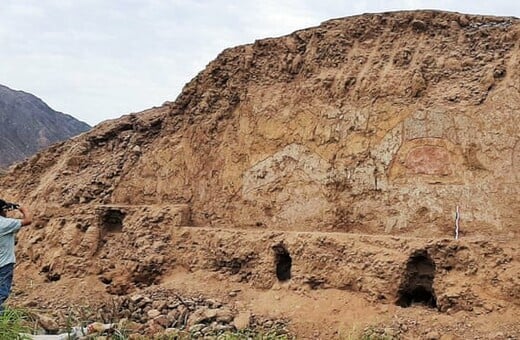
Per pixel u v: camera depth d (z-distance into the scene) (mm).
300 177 13469
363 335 9758
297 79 14484
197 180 14922
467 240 10508
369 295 10820
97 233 14727
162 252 13695
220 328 10281
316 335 10266
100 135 17938
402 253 10836
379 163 12609
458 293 10055
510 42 12523
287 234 12297
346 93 13461
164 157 15609
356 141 12977
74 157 17625
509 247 10250
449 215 11680
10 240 7836
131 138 17297
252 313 11109
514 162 11398
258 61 15273
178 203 14922
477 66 12586
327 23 14820
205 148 15062
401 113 12625
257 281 12172
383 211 12328
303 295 11383
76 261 14422
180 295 12195
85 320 10562
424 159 12203
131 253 13953
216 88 15672
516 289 9734
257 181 14023
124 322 10328
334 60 14078
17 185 19203
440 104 12312
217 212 14359
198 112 15547
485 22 13328
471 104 12047
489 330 9422
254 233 12805
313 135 13508
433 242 10602
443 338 9469
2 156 55344
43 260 15102
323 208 12984
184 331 10203
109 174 16359
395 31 13859
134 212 14672
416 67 12969
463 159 11844
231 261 12750
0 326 6707
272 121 14180
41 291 13953
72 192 16344
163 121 16641
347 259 11289
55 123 71125
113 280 13773
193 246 13508
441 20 13539
